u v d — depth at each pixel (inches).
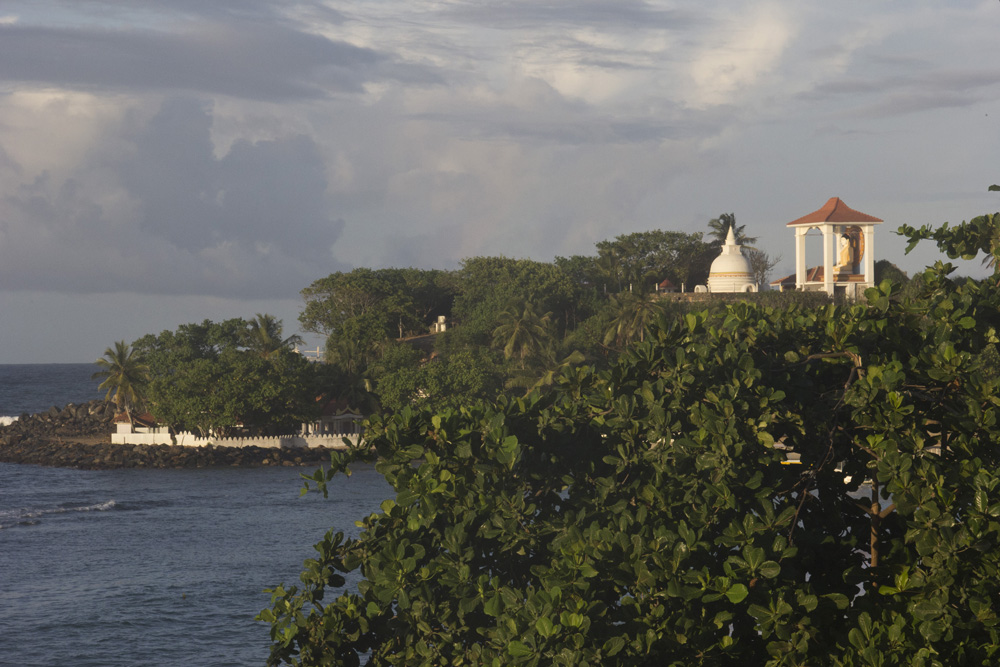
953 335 593.3
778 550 492.7
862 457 585.0
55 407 7470.5
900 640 470.3
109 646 1731.1
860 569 527.5
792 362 592.4
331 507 3309.5
